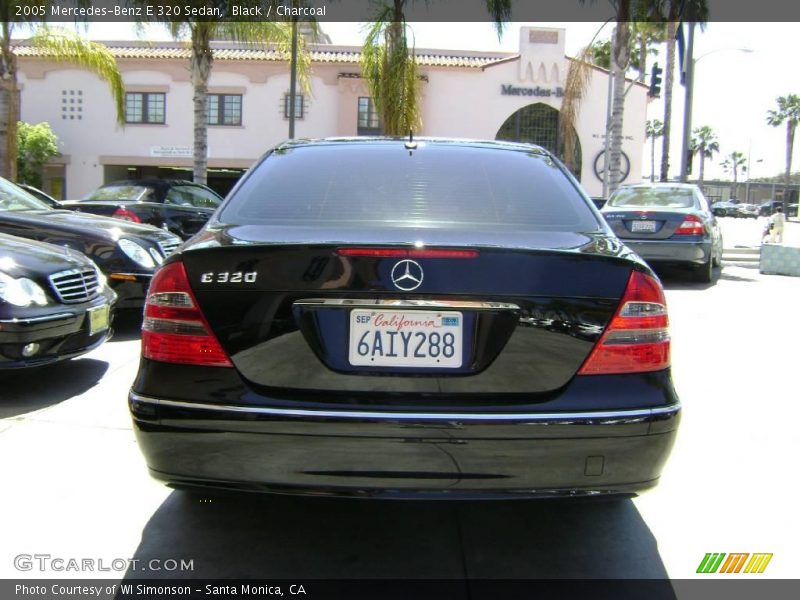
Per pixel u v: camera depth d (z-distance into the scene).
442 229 2.69
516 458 2.28
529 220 2.87
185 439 2.34
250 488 2.35
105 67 17.31
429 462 2.27
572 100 22.00
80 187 26.02
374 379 2.31
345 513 3.07
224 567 2.66
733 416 4.43
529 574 2.65
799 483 3.46
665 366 2.42
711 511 3.16
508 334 2.33
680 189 11.06
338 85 25.58
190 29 15.44
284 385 2.33
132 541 2.83
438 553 2.78
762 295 9.40
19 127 23.94
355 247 2.34
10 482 3.32
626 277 2.41
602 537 2.92
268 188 3.05
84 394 4.66
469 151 3.39
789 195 82.88
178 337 2.38
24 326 4.25
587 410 2.29
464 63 26.48
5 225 6.21
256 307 2.35
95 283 5.09
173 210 8.58
